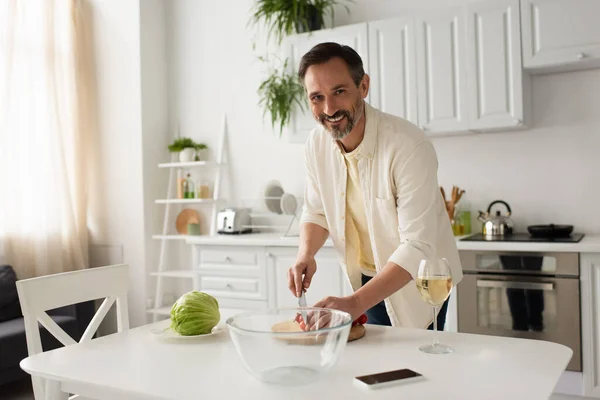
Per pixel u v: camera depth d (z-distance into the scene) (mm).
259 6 4258
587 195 3289
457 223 3471
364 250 2027
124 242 4461
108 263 4516
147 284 4387
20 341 3139
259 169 4285
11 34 3969
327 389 996
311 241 1929
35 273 4082
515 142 3451
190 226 4320
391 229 1813
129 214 4441
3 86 3941
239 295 3693
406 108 3371
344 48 1585
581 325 2746
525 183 3434
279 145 4207
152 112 4488
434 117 3301
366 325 1477
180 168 4512
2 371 3055
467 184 3582
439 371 1081
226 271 3744
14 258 3990
